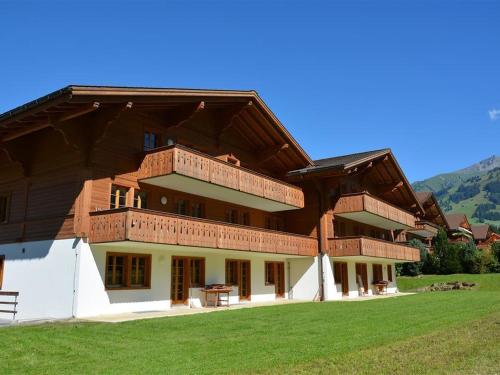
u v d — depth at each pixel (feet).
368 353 28.66
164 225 52.19
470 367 25.02
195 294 63.52
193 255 64.34
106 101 47.50
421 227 146.10
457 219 215.51
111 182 53.31
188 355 28.37
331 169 78.18
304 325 41.27
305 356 27.81
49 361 27.09
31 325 40.42
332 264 84.94
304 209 85.51
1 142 54.44
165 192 61.77
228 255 71.15
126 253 54.39
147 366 25.66
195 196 67.21
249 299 74.84
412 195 113.19
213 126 70.85
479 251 140.56
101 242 49.26
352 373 23.91
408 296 83.41
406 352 28.96
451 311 53.16
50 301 50.67
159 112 61.05
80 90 43.91
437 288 114.42
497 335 35.17
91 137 51.60
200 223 57.77
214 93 61.77
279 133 76.48
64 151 53.42
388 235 119.75
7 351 29.37
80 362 26.84
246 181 67.00
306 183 85.87
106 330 37.58
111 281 52.54
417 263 137.80
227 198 71.00
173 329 38.50
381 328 39.37
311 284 82.84
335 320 44.80
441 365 25.54
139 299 55.11
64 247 50.72
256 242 67.97
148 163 56.29
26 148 56.95
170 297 59.47
